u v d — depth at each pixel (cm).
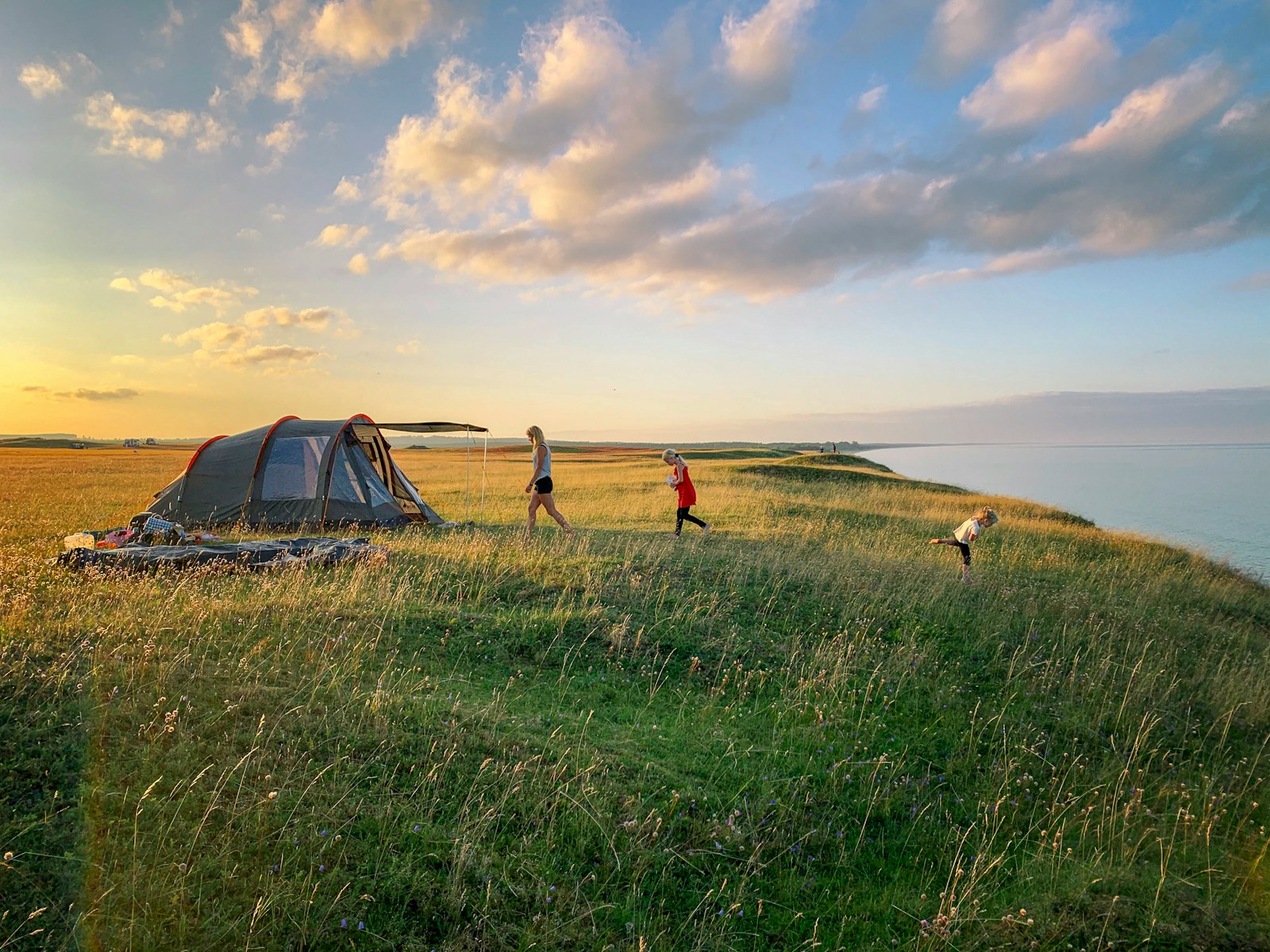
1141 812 540
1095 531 2055
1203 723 728
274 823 382
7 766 384
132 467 3738
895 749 610
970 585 1135
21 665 484
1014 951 381
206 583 815
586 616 797
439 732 496
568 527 1238
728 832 450
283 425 1492
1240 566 1859
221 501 1417
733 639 794
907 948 385
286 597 734
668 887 403
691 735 586
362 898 346
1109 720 710
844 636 839
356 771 437
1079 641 915
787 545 1380
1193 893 443
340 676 563
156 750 420
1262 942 397
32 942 294
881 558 1309
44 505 1802
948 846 488
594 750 518
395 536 1255
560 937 349
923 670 773
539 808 435
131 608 655
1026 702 728
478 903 358
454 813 421
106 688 479
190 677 510
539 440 1217
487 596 861
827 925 400
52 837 344
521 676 654
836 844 474
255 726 466
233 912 327
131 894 324
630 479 2938
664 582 948
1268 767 648
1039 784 583
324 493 1405
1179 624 1070
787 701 671
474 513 1892
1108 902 423
